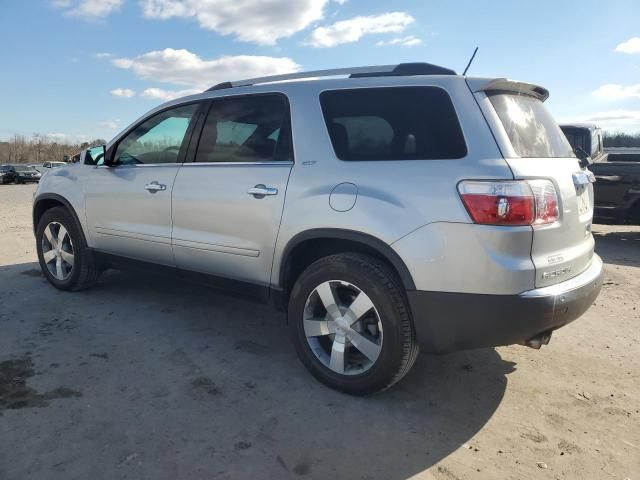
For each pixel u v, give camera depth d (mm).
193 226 3848
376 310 2932
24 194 22953
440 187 2738
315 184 3154
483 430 2820
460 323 2734
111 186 4430
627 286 5801
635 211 8094
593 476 2453
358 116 3146
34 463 2410
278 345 3887
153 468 2406
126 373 3350
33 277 5629
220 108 3846
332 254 3201
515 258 2621
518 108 3094
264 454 2539
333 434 2729
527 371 3562
